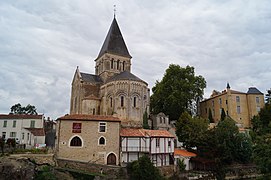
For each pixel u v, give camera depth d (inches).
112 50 2829.7
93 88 2564.0
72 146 1422.2
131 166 1358.3
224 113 2581.2
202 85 2741.1
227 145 1844.2
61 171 1245.7
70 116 1502.2
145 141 1565.0
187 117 2132.1
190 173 1628.9
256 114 2674.7
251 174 1761.8
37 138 1882.4
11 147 1440.7
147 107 2311.8
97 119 1514.5
